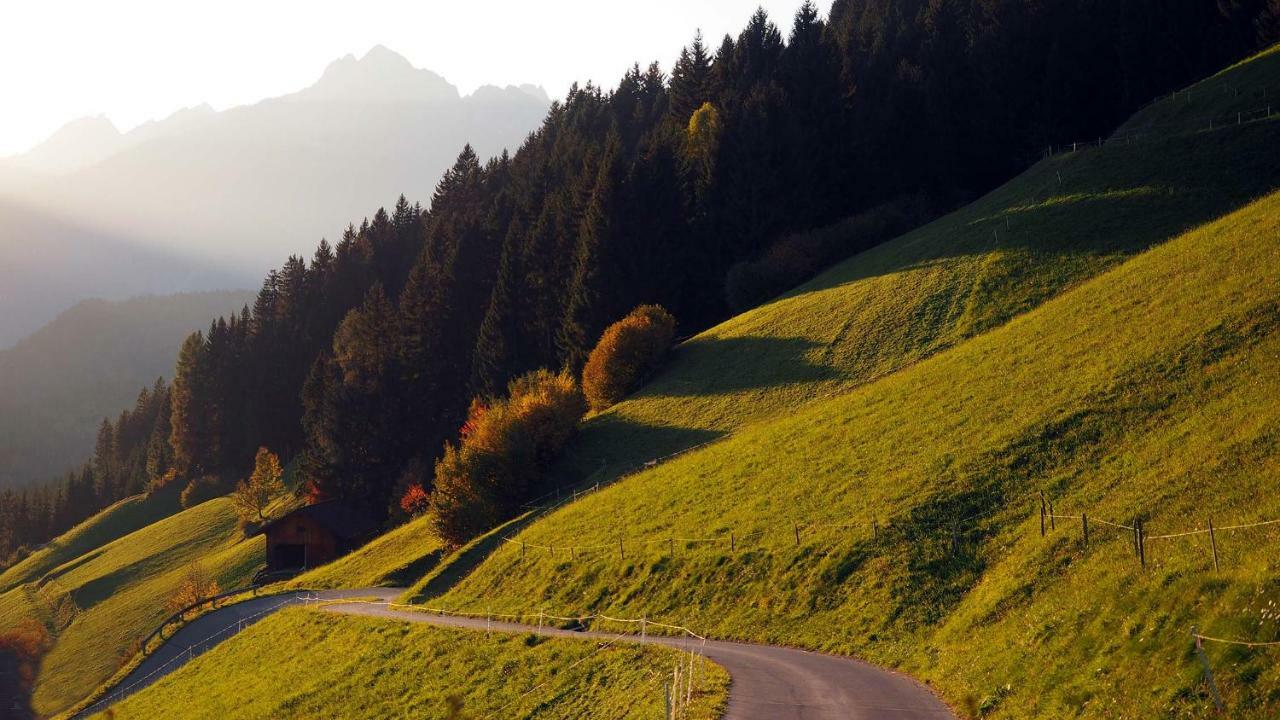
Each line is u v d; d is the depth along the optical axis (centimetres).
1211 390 3334
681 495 4991
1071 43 10419
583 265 10169
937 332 6359
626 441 6819
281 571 8750
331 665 4350
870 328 6906
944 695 2291
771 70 13338
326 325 17062
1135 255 6112
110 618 9381
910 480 3847
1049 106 10319
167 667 5947
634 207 10281
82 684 7606
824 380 6406
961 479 3628
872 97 11194
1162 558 2244
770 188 10438
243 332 18238
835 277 8675
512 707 3161
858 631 2970
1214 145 7219
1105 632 2041
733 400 6775
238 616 6569
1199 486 2656
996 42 10925
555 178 15075
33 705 7438
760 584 3578
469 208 17950
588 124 19875
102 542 14850
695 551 4094
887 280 7675
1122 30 10275
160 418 19300
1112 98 10369
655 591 3944
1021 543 2958
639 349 8156
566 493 6269
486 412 7912
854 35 13488
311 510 9262
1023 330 5169
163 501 15888
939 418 4431
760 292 9444
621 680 3011
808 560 3544
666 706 2330
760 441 5403
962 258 7344
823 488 4209
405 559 6819
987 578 2891
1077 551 2652
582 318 10112
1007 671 2173
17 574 14138
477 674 3612
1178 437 3109
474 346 12562
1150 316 4306
